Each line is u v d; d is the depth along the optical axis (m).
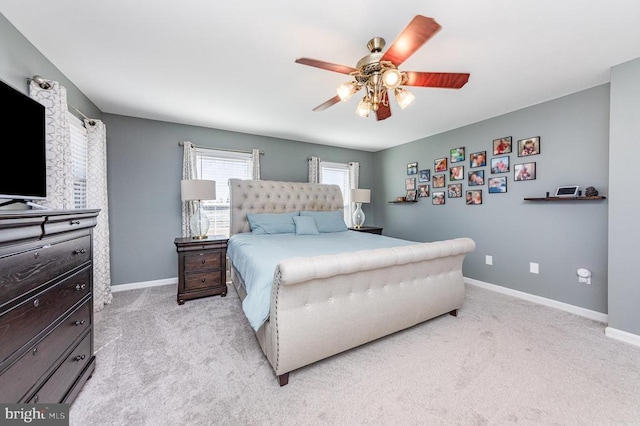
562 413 1.30
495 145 3.21
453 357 1.78
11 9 1.44
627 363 1.71
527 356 1.79
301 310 1.54
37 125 1.44
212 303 2.78
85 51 1.86
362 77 1.72
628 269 1.99
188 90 2.49
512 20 1.53
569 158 2.59
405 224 4.54
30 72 1.74
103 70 2.12
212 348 1.88
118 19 1.53
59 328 1.23
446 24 1.56
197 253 2.87
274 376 1.58
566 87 2.44
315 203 4.24
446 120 3.36
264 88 2.45
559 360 1.74
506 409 1.32
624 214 2.01
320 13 1.48
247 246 2.48
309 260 1.48
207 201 3.69
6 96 1.23
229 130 3.78
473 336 2.07
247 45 1.79
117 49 1.83
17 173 1.29
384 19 1.53
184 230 3.41
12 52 1.57
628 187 1.99
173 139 3.43
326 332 1.62
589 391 1.45
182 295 2.78
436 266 2.17
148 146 3.28
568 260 2.61
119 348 1.87
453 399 1.39
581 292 2.52
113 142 3.09
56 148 1.83
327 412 1.30
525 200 2.91
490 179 3.27
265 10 1.46
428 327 2.22
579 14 1.48
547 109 2.74
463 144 3.59
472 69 2.10
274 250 2.19
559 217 2.67
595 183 2.42
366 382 1.53
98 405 1.33
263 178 4.07
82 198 2.55
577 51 1.86
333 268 1.53
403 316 2.01
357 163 4.90
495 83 2.35
